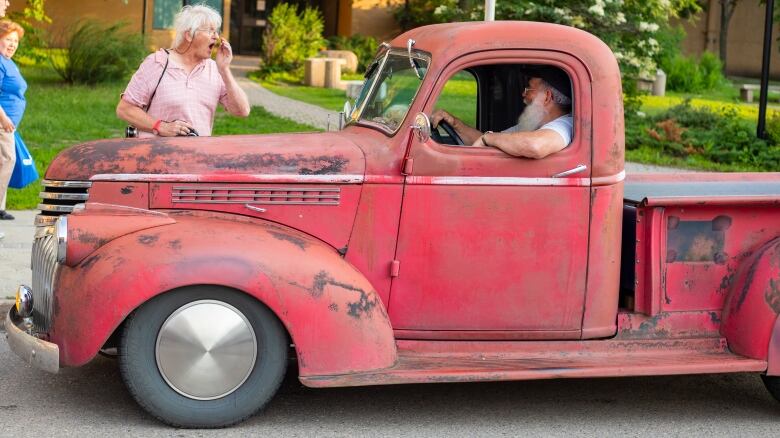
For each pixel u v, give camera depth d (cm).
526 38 493
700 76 2797
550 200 492
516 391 556
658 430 502
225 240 455
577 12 1722
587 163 493
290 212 485
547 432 492
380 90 537
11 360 571
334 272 463
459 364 484
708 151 1606
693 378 596
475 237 490
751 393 571
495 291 496
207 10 612
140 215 466
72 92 1833
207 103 621
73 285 450
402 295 493
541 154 484
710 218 509
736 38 3744
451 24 526
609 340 510
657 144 1659
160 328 452
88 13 2606
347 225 486
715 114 1820
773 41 3697
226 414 464
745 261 514
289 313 454
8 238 817
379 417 502
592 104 493
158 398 457
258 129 1556
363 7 2981
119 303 440
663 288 509
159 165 482
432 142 486
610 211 498
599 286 502
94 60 1956
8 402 503
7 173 850
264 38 2542
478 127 525
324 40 2795
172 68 609
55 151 1233
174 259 444
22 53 1978
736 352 509
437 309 495
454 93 511
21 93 839
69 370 558
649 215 502
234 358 460
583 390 564
